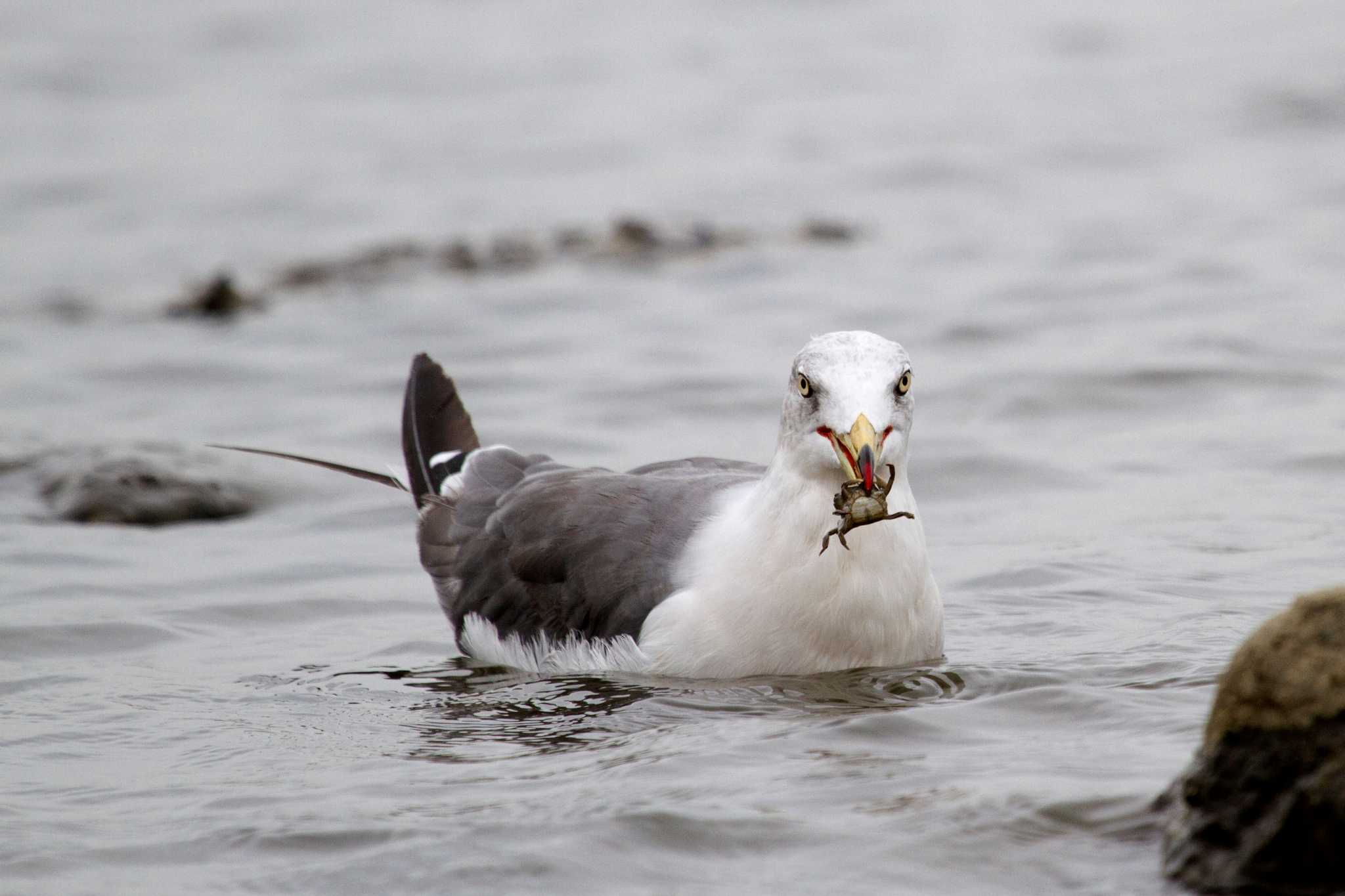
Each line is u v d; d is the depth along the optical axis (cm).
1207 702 802
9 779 787
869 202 2655
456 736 841
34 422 1642
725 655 913
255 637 1071
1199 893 603
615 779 743
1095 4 4406
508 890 636
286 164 3061
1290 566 1098
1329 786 596
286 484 1432
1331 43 3731
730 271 2255
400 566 1230
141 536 1298
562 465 1102
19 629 1062
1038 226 2438
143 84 3784
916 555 913
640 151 3083
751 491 955
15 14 4534
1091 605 1038
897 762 746
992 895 615
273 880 653
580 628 969
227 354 1916
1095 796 680
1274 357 1697
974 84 3572
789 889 626
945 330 1891
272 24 4425
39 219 2730
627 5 4625
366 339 1970
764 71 3788
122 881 659
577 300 2128
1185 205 2516
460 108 3516
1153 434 1495
